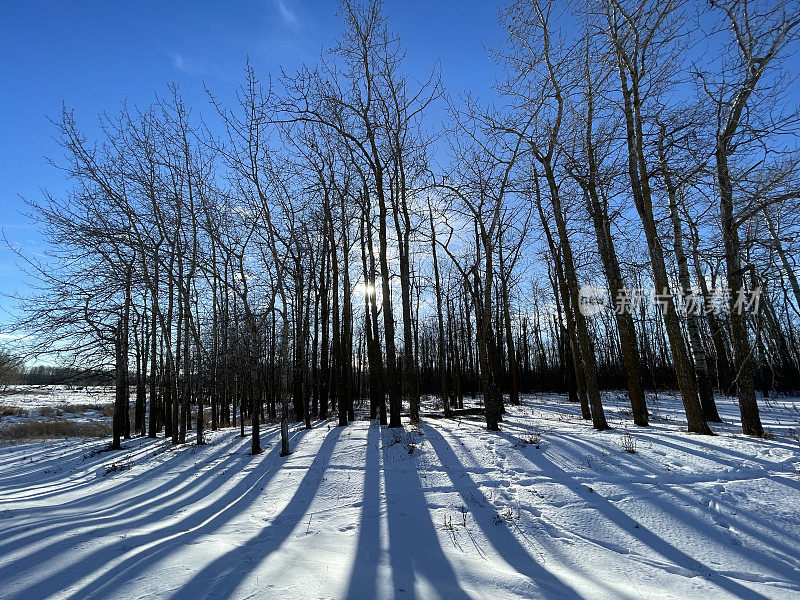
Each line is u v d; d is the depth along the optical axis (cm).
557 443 1089
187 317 1788
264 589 454
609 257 1393
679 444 1009
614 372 3891
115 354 1811
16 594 441
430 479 921
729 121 1069
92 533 674
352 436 1356
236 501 916
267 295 1961
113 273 1683
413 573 542
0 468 1585
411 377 1584
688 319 1516
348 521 749
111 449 1747
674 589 530
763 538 648
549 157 1373
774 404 1897
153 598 428
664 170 1146
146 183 1720
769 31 949
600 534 676
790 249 849
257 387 1398
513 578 527
